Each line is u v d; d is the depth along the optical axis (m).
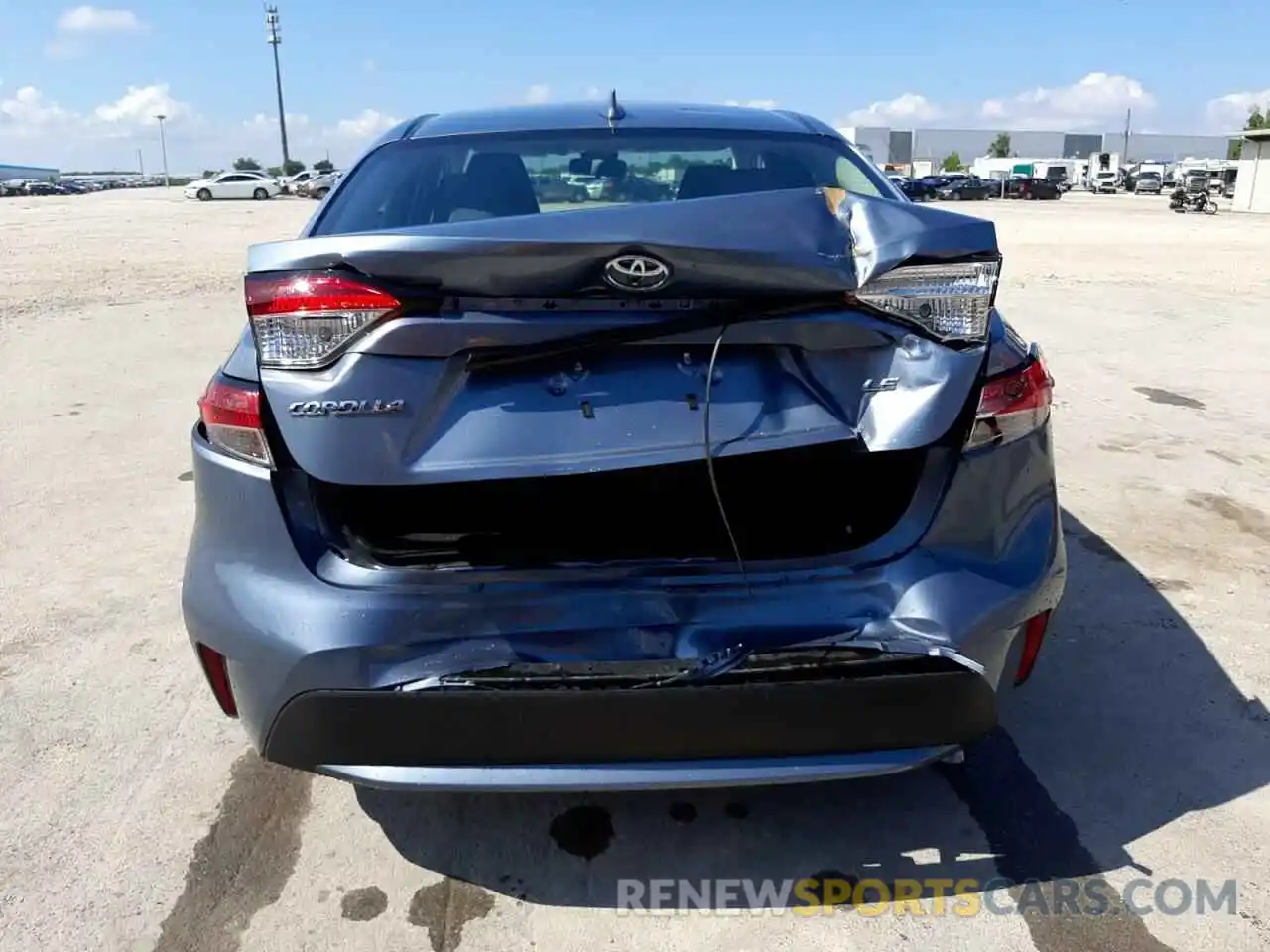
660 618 1.96
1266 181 35.16
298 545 2.00
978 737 2.11
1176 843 2.36
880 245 1.93
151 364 7.45
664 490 2.12
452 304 1.89
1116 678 3.05
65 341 8.26
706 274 1.88
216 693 2.19
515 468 1.91
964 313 1.98
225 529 2.07
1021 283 11.80
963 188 49.62
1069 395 6.46
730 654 1.94
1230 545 4.04
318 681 1.96
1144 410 6.11
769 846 2.37
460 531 2.10
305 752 2.03
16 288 11.37
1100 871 2.28
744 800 2.53
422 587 1.97
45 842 2.40
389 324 1.87
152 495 4.72
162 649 3.29
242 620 2.02
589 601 1.96
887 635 1.97
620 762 1.99
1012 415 2.10
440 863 2.33
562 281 1.87
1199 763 2.65
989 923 2.14
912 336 1.99
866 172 2.96
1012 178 56.41
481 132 2.98
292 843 2.40
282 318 1.89
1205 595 3.59
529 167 2.84
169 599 3.65
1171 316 9.38
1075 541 4.07
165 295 10.86
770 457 2.11
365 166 2.90
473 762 1.99
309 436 1.92
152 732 2.84
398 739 1.98
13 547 4.11
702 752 1.99
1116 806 2.49
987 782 2.58
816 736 1.99
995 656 2.07
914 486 2.06
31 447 5.44
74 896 2.23
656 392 1.96
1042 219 27.67
